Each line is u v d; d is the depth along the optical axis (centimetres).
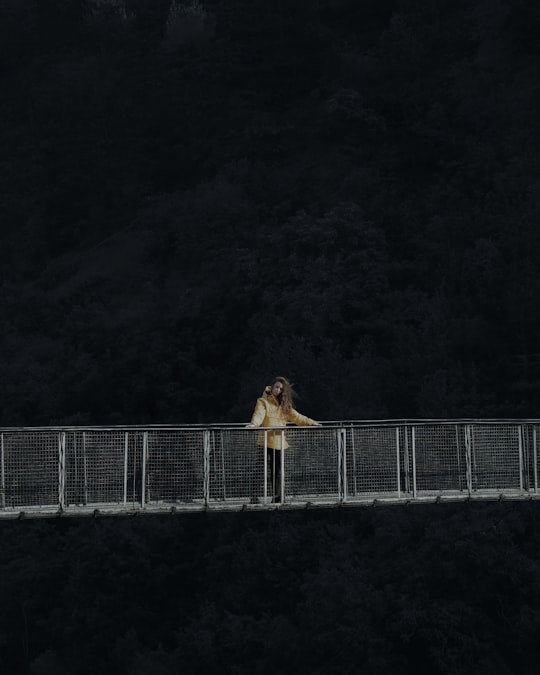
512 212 9669
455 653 5969
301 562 7019
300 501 2720
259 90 13912
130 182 13725
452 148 11356
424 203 10706
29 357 10806
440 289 9300
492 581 6172
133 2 16912
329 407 8012
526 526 6594
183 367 9775
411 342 8462
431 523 6316
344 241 9944
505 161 10769
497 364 7944
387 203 10731
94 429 2622
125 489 2727
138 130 14012
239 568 7169
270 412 2650
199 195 12344
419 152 11488
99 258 12850
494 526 6197
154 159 13650
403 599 6088
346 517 7288
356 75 13475
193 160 13450
